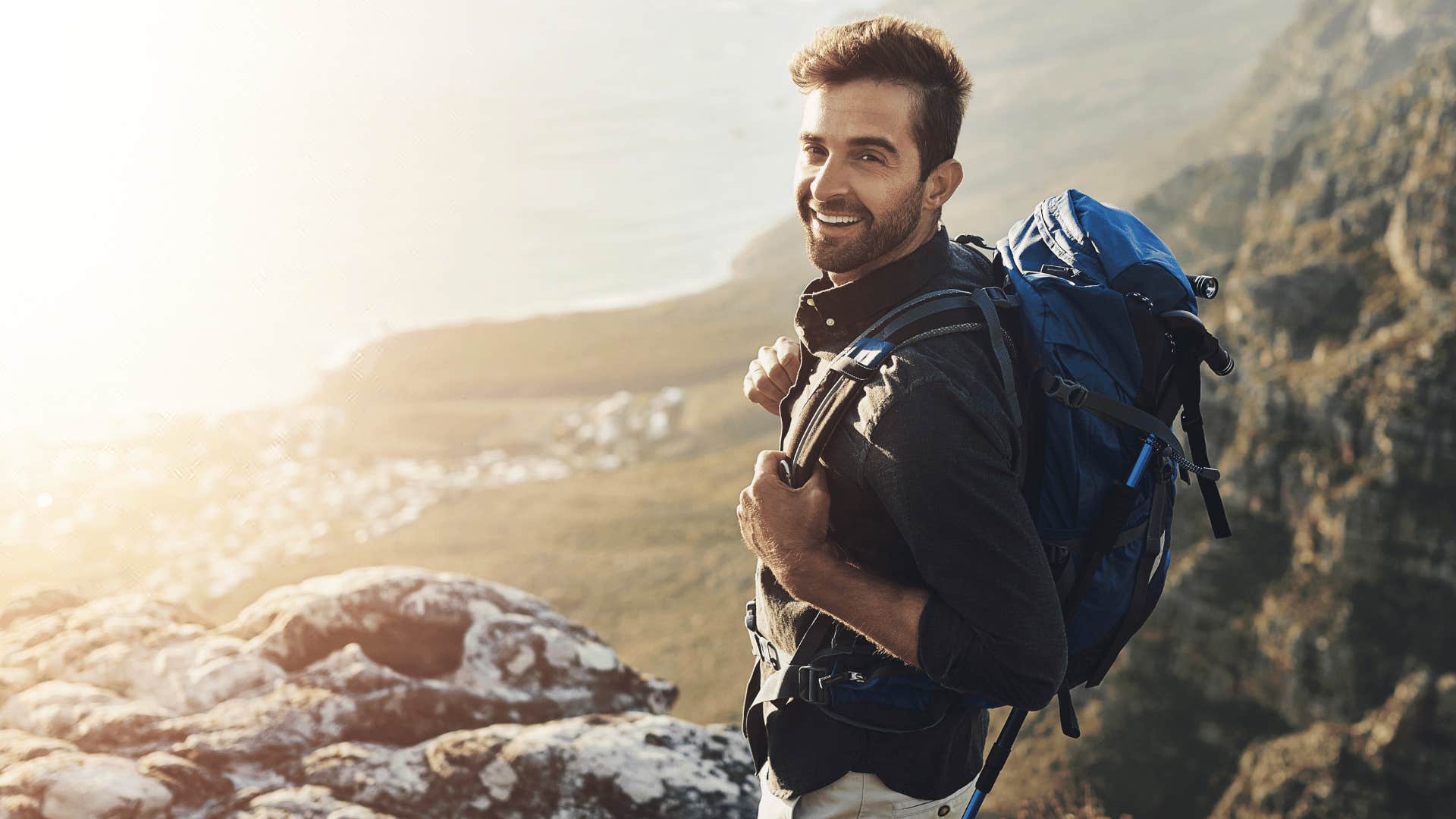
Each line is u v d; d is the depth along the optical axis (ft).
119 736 16.57
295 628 18.89
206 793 15.58
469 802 15.98
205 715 17.15
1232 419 181.68
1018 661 7.47
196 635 19.11
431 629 19.38
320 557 263.29
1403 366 158.81
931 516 7.24
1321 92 493.77
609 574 269.03
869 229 7.78
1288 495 170.19
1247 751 164.86
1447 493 155.63
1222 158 412.98
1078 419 7.80
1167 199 412.77
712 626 240.12
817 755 8.58
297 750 16.78
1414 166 181.06
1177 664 172.76
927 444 7.20
